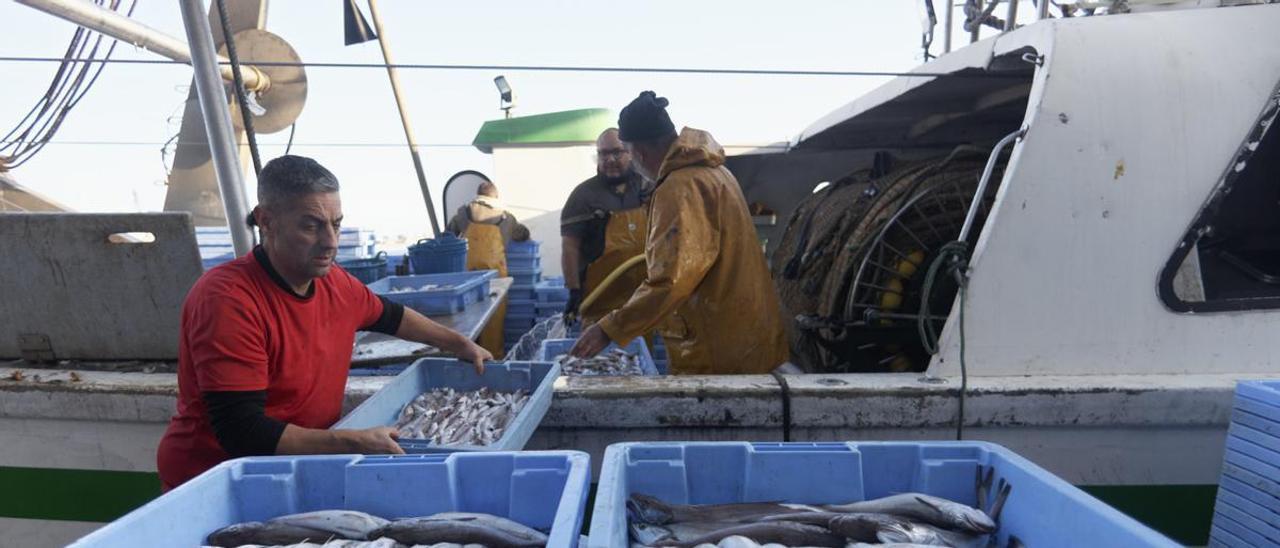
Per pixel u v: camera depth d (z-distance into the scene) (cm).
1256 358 176
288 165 139
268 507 114
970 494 119
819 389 175
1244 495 133
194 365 136
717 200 209
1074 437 174
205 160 630
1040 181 169
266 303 142
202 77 197
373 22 538
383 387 168
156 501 99
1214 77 169
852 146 422
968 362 179
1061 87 167
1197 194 169
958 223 226
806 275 287
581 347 202
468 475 115
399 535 104
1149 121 168
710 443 120
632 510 110
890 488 120
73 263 203
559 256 613
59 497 200
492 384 192
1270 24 175
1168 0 202
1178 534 178
